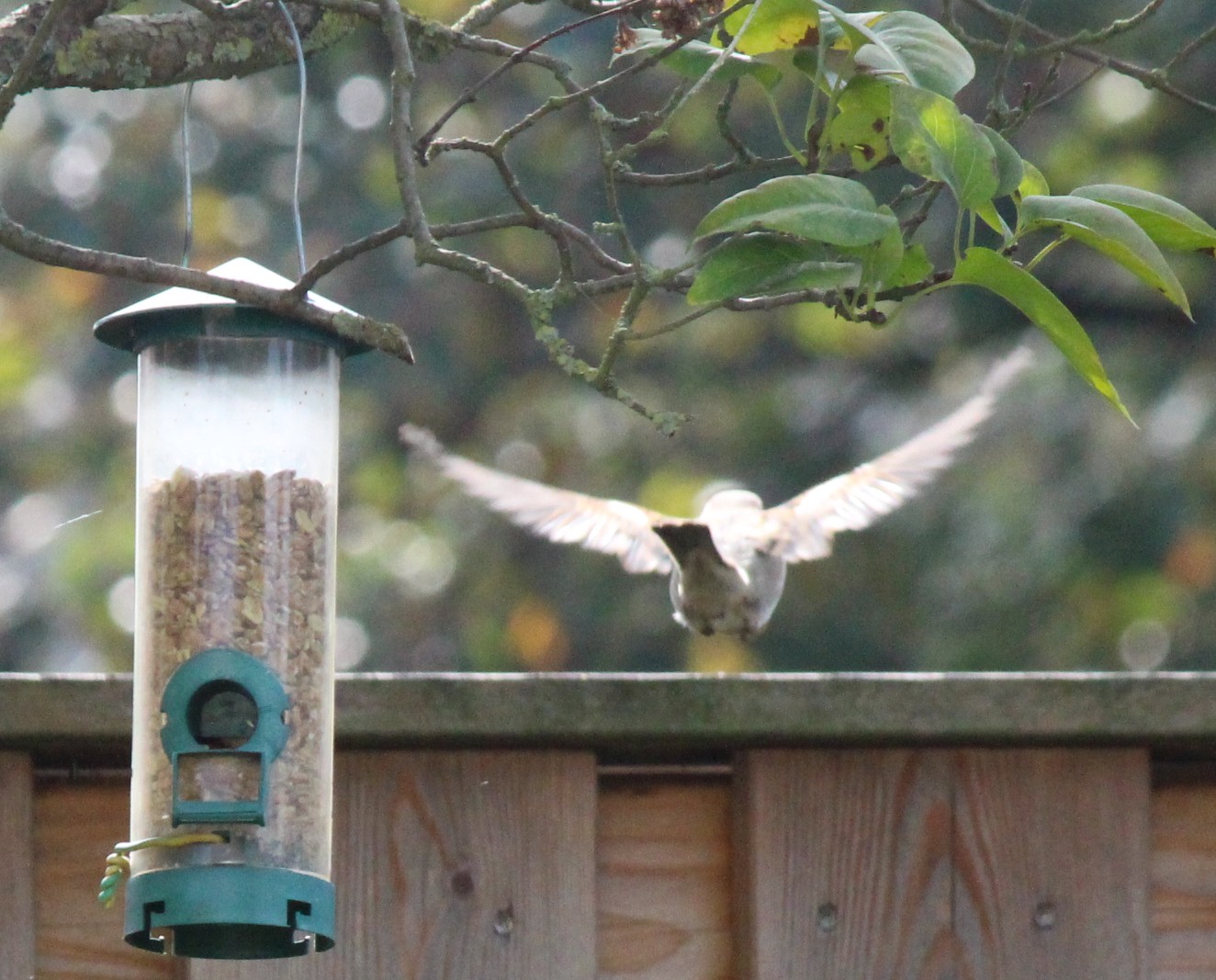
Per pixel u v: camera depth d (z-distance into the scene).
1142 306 21.06
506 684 6.82
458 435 23.17
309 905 6.71
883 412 22.11
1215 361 20.72
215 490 7.28
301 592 7.25
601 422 22.92
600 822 7.09
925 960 6.98
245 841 6.76
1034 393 20.73
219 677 7.01
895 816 7.05
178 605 7.17
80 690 6.74
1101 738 7.00
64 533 22.23
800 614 21.22
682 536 9.67
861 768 7.07
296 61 7.37
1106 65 7.02
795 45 6.39
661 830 7.10
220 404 7.34
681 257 22.31
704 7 6.80
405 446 23.06
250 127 24.11
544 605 22.30
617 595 22.36
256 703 6.97
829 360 22.78
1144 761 7.15
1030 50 6.98
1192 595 19.81
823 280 5.64
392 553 22.47
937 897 7.02
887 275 5.51
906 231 6.30
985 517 20.30
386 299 23.36
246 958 6.68
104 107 24.17
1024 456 20.48
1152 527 19.92
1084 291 21.33
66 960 6.82
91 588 21.75
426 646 22.12
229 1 7.81
